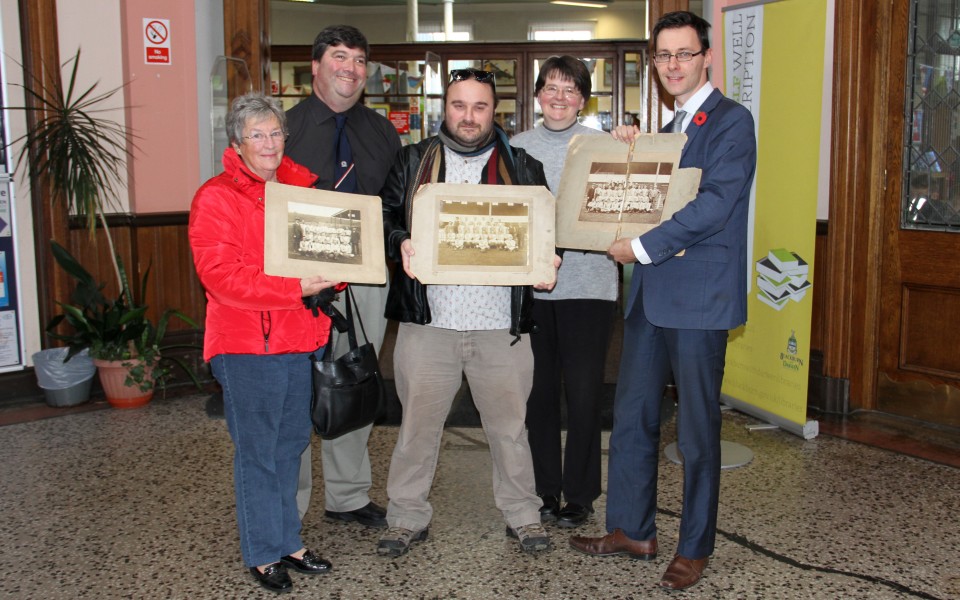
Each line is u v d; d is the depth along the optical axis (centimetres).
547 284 248
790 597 246
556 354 296
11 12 430
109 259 473
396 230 262
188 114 489
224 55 469
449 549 279
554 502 303
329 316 247
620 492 266
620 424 263
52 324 443
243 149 236
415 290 257
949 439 387
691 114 246
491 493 329
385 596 248
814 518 302
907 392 415
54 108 424
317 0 1384
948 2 382
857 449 376
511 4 1460
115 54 465
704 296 239
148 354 445
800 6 363
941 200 396
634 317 258
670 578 249
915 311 410
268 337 237
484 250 246
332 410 246
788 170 379
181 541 287
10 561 273
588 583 255
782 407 397
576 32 1472
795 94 370
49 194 448
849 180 411
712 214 228
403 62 939
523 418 275
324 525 298
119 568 268
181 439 396
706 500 248
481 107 254
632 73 952
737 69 399
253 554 249
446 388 268
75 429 411
